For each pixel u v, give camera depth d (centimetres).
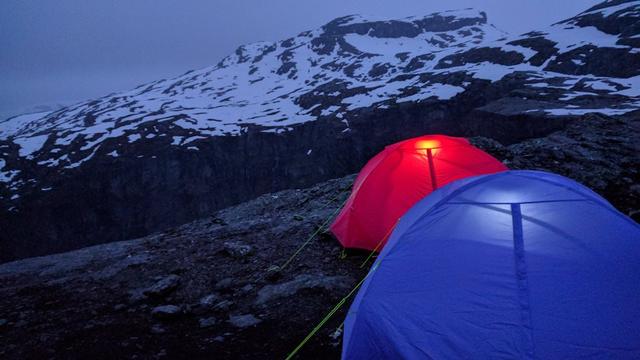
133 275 652
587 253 268
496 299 262
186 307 507
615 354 229
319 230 746
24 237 7625
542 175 334
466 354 251
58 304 566
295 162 8469
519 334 245
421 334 270
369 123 7581
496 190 327
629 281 253
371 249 617
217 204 8562
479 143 1156
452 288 278
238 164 8662
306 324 439
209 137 8700
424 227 327
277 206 1105
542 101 4088
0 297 616
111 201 8144
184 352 404
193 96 12575
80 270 737
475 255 287
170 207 8412
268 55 16275
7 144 9181
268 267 620
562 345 236
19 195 7712
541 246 277
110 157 8231
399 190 620
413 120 6962
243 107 10612
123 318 498
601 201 308
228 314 486
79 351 421
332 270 586
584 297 249
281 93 11388
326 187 1196
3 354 430
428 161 627
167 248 787
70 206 7906
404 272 304
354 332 296
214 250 725
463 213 320
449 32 16638
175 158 8412
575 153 1002
